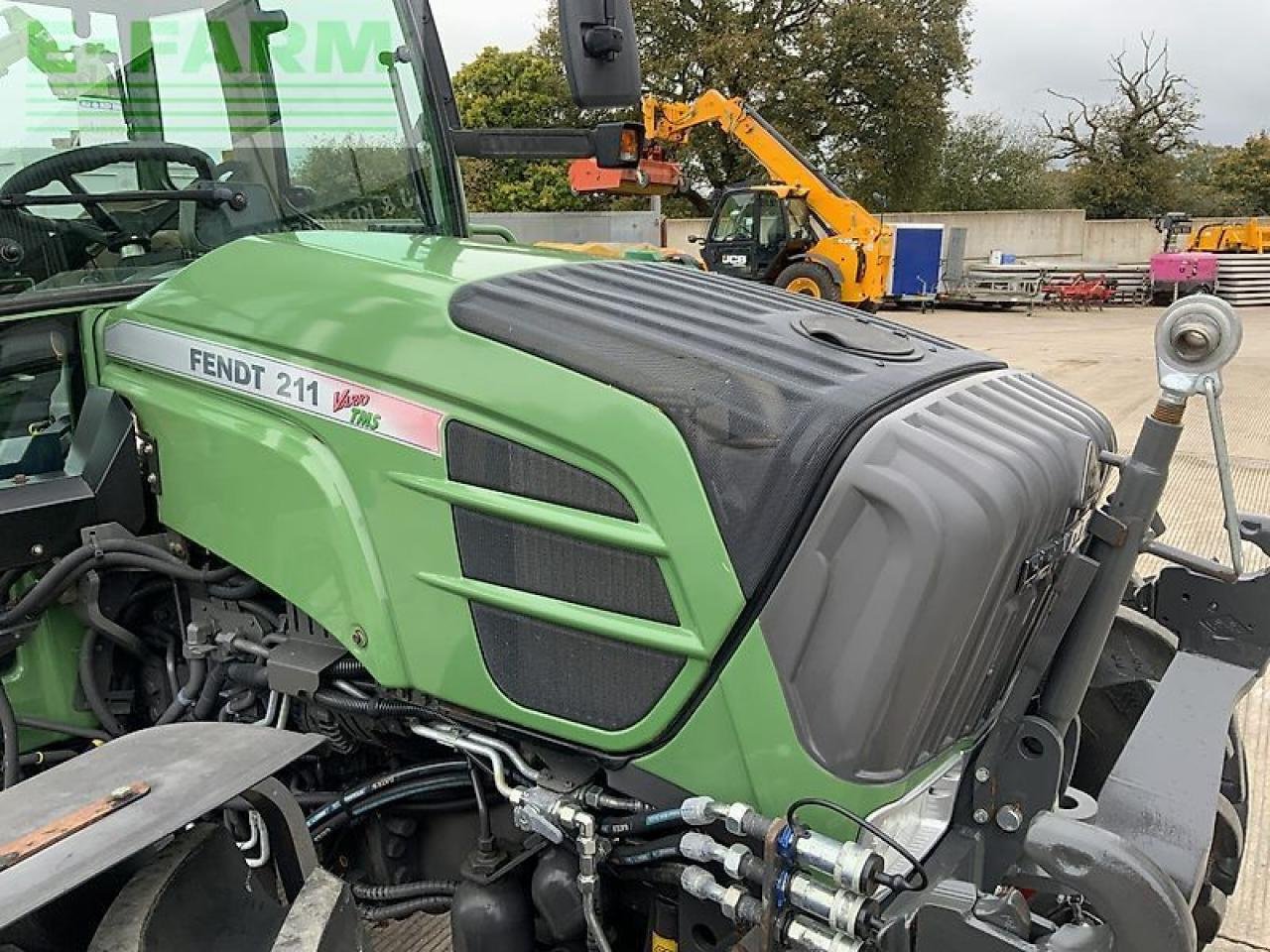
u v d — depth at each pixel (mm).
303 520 1763
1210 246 21453
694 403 1465
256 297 1842
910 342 1808
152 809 1366
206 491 1901
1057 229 24328
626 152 2377
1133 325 16359
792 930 1386
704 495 1437
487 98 21766
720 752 1483
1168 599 2092
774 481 1403
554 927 1705
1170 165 34688
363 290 1740
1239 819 2062
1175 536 5320
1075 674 1620
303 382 1757
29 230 2031
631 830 1563
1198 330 1499
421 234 2324
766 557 1402
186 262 2205
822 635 1402
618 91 2172
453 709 1721
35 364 2010
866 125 25812
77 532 1943
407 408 1650
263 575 1845
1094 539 1590
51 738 2164
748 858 1426
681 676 1487
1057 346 13227
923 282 18375
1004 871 1589
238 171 2252
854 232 14594
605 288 1811
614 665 1551
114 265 2135
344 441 1720
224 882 1539
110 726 2123
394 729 1840
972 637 1485
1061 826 1292
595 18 2119
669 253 9547
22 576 2049
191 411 1898
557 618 1566
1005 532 1422
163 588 2156
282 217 2299
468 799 1931
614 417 1496
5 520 1840
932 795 1566
